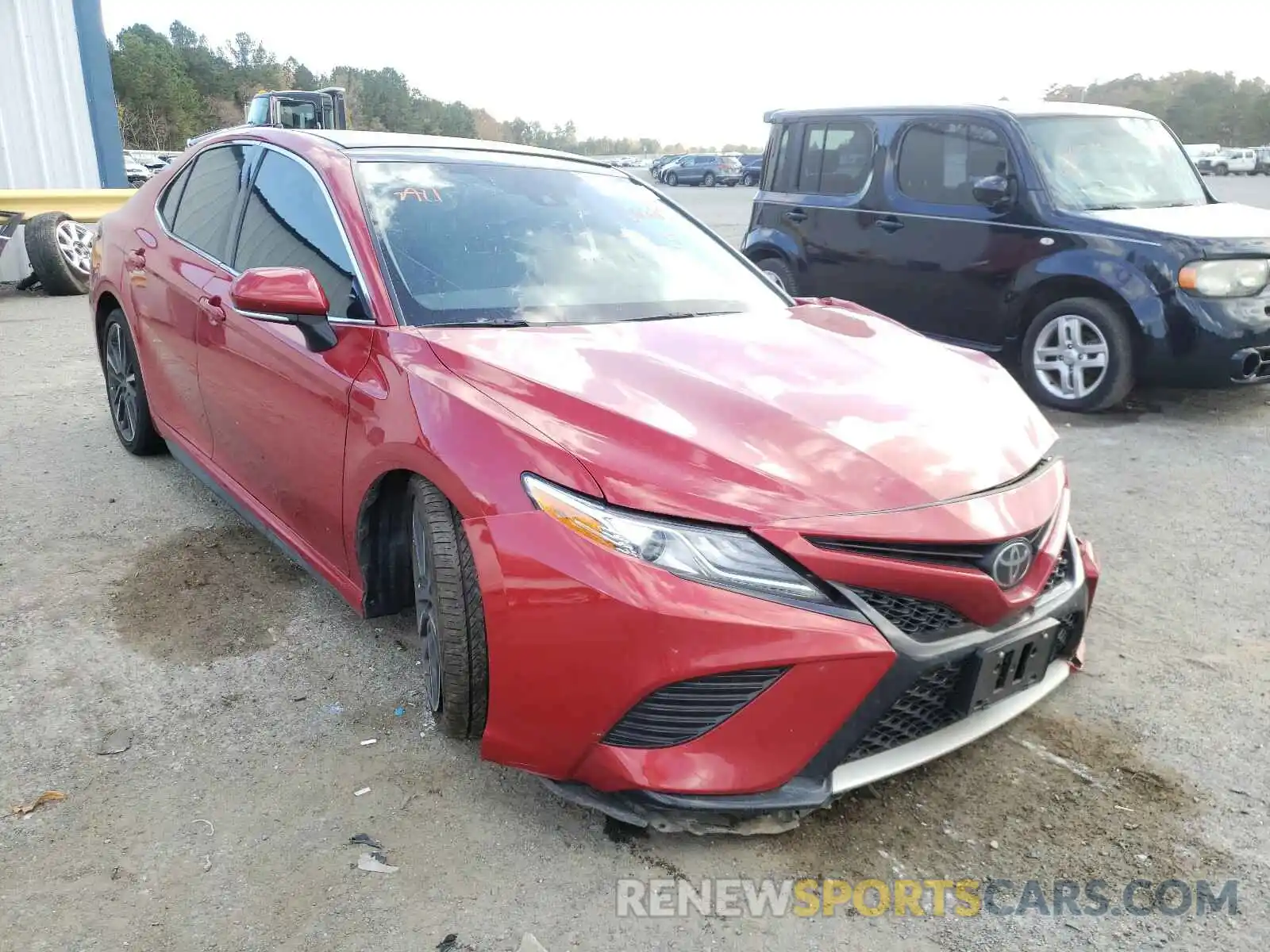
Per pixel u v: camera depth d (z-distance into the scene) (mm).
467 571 2350
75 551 3803
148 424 4582
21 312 9227
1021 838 2369
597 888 2174
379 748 2648
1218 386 5801
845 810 2443
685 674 2055
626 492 2127
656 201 3871
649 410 2354
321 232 3143
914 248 6891
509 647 2199
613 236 3469
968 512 2229
